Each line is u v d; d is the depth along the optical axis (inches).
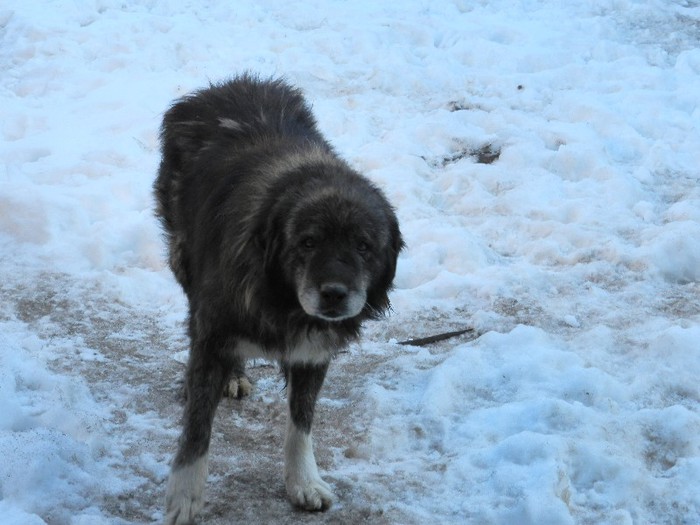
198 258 179.0
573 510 176.6
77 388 188.9
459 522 175.2
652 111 267.6
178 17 319.0
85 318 203.6
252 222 171.9
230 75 269.1
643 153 249.0
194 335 175.9
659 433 185.5
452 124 259.9
